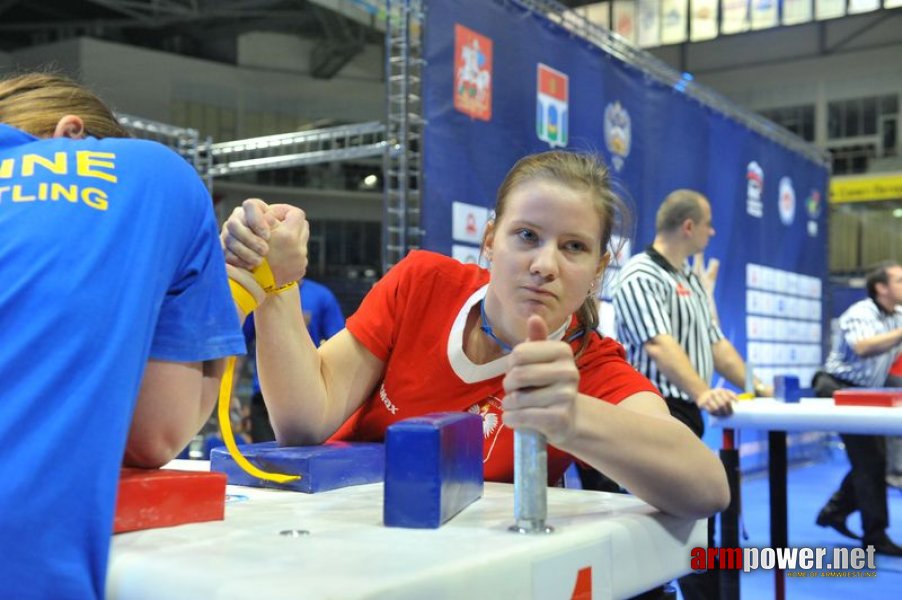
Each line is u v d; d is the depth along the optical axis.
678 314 2.99
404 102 3.02
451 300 1.11
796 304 6.45
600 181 0.93
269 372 1.04
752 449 6.06
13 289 0.61
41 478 0.56
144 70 11.41
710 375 3.15
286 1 11.24
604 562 0.67
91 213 0.66
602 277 1.03
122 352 0.62
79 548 0.57
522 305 0.89
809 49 13.64
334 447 1.02
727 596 2.22
